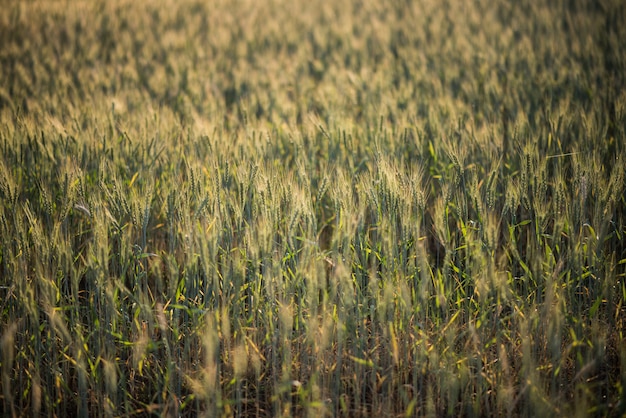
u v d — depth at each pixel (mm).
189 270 3029
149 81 7043
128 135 4371
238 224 3256
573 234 2996
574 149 4266
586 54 6867
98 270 2787
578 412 2318
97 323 2891
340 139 4488
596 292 3170
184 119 5621
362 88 6547
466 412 2861
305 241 2945
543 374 2924
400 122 4895
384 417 2779
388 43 8820
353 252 3285
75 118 4773
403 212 3072
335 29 9805
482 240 3064
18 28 9977
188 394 3037
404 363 2887
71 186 3297
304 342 2945
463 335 3102
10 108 5645
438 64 7504
